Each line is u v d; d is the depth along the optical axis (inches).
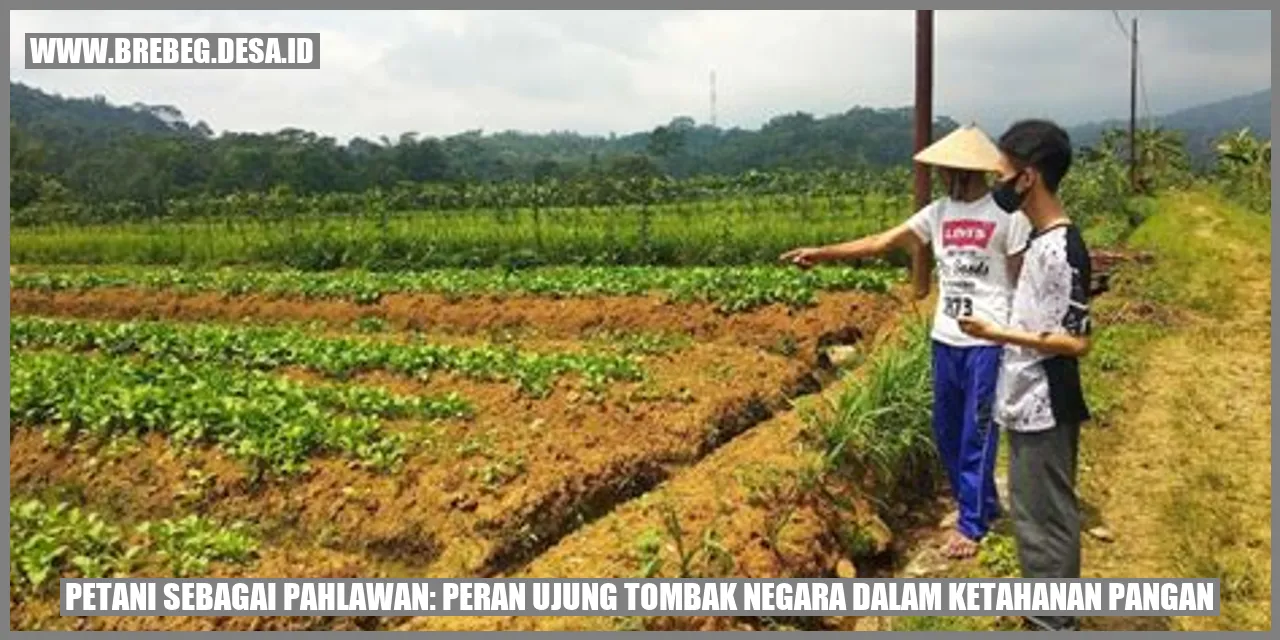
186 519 292.8
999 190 233.6
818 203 1398.9
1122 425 374.9
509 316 635.5
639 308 597.9
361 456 334.6
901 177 1581.0
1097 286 390.3
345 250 1085.8
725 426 384.5
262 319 728.3
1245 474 323.9
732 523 257.6
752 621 225.5
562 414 381.7
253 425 354.9
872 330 545.3
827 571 254.5
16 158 2812.5
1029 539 219.0
